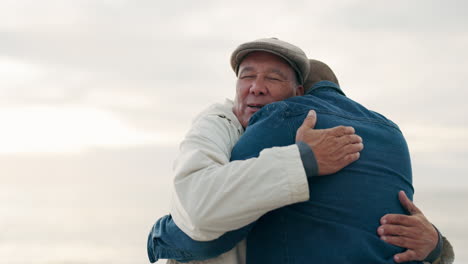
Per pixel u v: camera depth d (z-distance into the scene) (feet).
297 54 7.64
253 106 7.73
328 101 7.45
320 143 6.50
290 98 7.32
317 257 6.45
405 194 6.91
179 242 6.95
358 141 6.70
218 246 6.74
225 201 6.26
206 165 6.70
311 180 6.65
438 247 6.92
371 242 6.49
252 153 6.90
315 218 6.57
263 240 6.81
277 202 6.23
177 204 6.73
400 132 7.52
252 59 7.77
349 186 6.63
